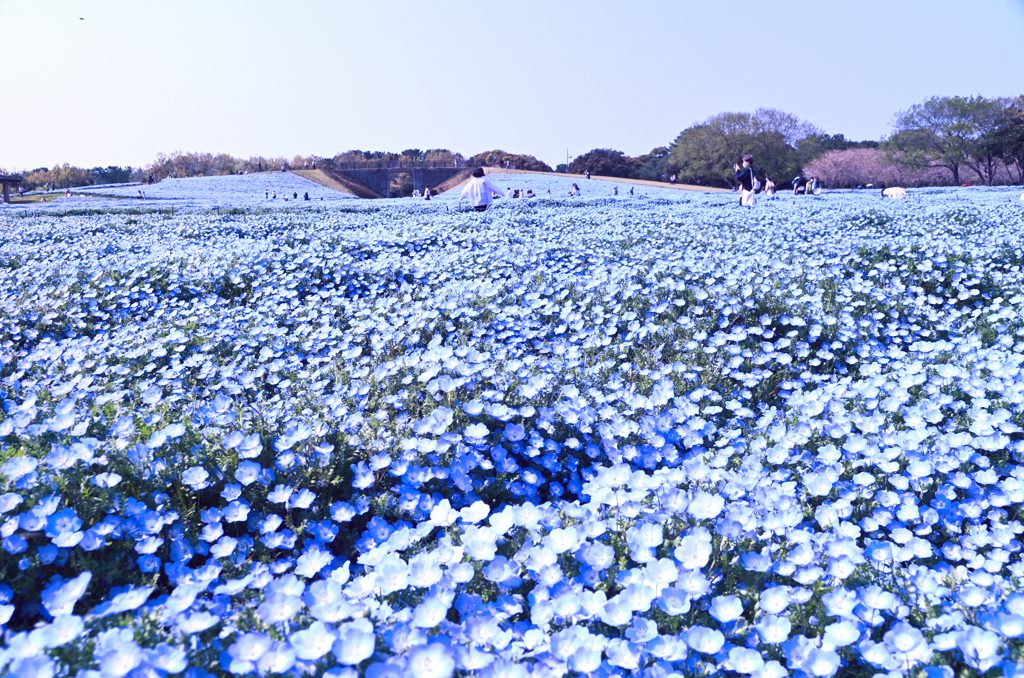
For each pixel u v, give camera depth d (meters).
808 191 34.81
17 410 3.40
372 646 1.65
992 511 2.86
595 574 2.24
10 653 1.65
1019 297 6.39
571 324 5.70
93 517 2.50
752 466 3.09
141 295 7.20
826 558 2.38
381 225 14.42
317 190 69.69
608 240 10.90
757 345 5.39
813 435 3.52
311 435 3.06
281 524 2.73
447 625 1.92
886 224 12.80
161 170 99.12
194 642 1.82
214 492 2.85
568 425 3.57
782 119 76.38
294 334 5.68
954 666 1.89
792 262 8.28
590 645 1.82
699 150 77.56
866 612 2.02
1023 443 3.22
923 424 3.47
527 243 10.16
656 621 2.07
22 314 6.20
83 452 2.65
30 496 2.43
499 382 3.92
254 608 2.10
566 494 3.32
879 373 4.73
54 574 2.23
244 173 89.25
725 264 7.90
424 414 3.61
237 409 3.63
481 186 17.91
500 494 3.11
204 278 7.78
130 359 4.94
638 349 5.22
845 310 5.90
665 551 2.42
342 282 8.01
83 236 13.00
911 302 6.58
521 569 2.29
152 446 2.91
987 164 68.19
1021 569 2.40
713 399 4.16
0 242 11.89
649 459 3.34
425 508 2.81
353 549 2.69
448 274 7.83
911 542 2.47
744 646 2.00
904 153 67.69
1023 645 1.87
